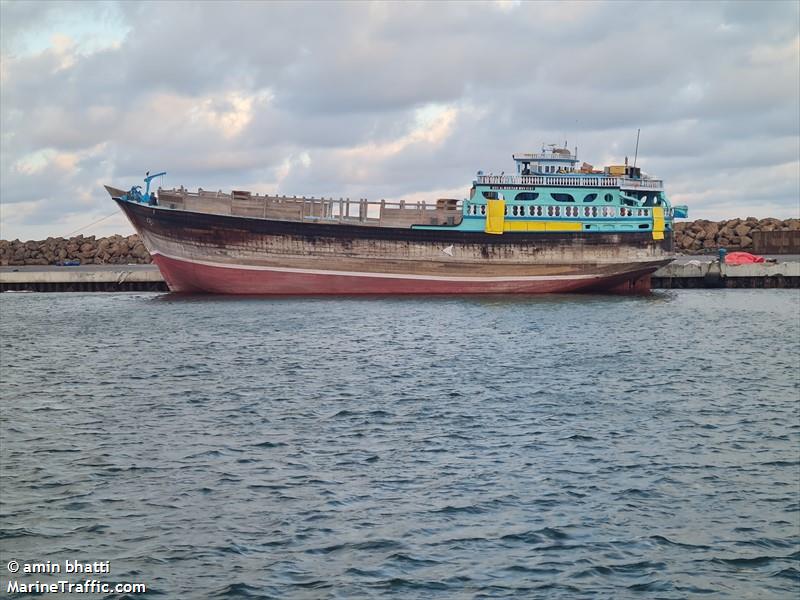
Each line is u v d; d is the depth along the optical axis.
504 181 98.75
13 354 61.00
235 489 29.42
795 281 113.56
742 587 22.67
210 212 95.75
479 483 29.88
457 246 97.88
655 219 101.31
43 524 26.55
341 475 30.80
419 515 26.97
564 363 53.81
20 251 174.00
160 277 115.69
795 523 26.67
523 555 24.25
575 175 99.81
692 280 114.75
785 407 41.81
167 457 33.28
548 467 31.64
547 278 100.38
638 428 37.38
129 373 52.19
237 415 40.25
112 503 28.23
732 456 33.34
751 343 63.66
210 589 22.44
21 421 39.62
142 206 94.50
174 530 26.03
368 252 96.69
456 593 22.17
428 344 62.16
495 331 69.25
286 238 95.25
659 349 60.22
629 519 26.80
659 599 22.00
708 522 26.70
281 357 57.00
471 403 42.16
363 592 22.20
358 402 42.66
